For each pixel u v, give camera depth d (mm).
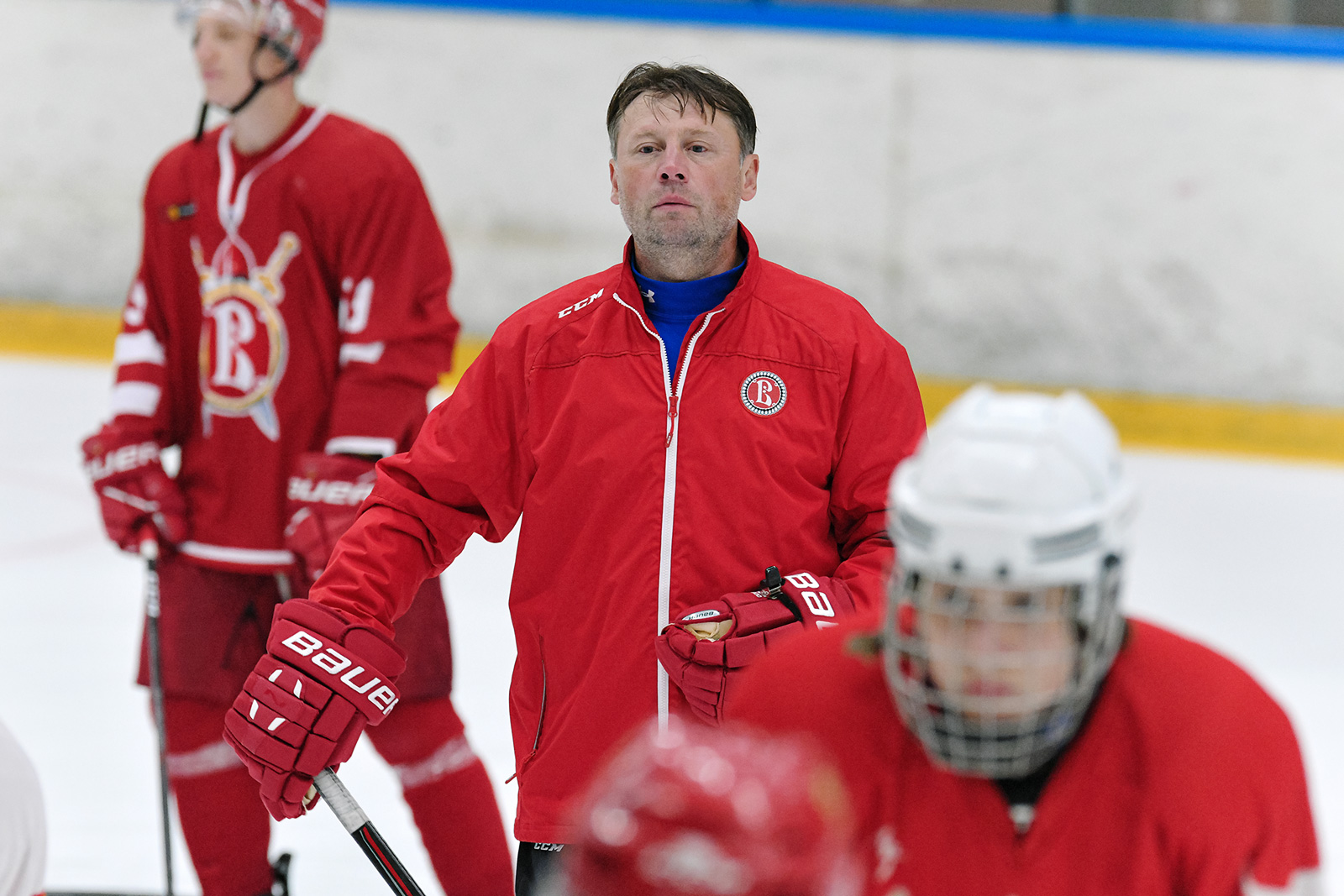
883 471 7566
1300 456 27625
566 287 7902
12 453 22875
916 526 3986
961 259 28500
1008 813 4312
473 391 7719
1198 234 28031
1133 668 4293
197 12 10367
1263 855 4215
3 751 5652
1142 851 4230
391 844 11859
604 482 7426
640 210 7410
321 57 28906
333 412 10555
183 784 10445
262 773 7410
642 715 7422
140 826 12023
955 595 4008
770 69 28438
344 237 10531
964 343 28672
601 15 28438
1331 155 27641
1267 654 17047
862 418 7559
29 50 28875
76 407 25453
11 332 29109
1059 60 27922
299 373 10695
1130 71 27844
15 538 19219
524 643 7762
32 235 29297
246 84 10422
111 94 28922
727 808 2600
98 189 29125
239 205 10617
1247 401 28250
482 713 14133
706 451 7391
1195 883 4285
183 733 10516
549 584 7621
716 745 2752
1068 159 28094
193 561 10695
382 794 12750
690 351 7461
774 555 7445
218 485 10711
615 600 7418
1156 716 4219
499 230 29016
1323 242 27844
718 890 2578
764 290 7645
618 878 2656
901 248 28594
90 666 15250
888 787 4391
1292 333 28062
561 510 7523
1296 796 4219
